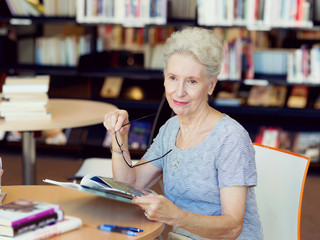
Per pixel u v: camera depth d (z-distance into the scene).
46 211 1.42
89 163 3.11
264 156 2.05
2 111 2.88
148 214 1.49
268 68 4.78
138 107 5.01
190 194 1.76
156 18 4.67
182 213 1.51
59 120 2.92
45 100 2.92
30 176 3.34
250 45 4.70
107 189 1.54
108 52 5.07
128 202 1.61
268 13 4.52
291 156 1.98
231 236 1.61
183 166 1.77
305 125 5.00
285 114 4.81
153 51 4.96
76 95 5.17
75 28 5.17
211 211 1.74
